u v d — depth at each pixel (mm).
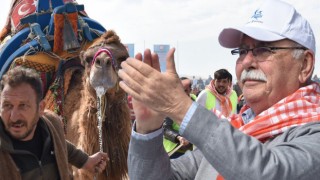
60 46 4586
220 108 6457
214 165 1466
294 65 1890
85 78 4012
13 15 5312
